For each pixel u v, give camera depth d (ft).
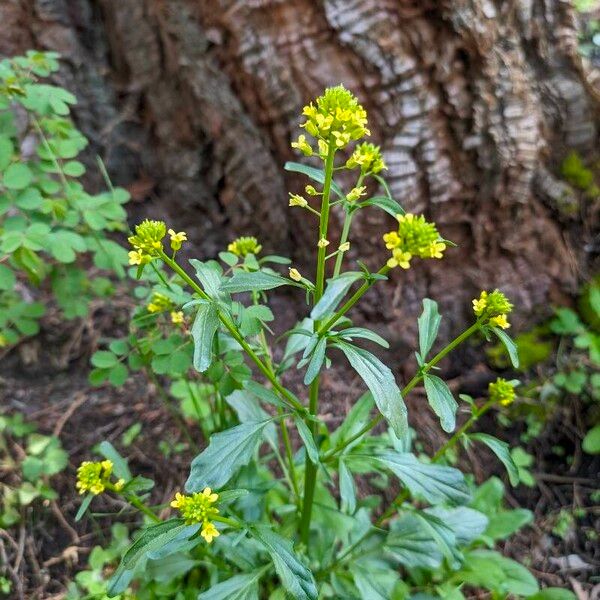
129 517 1.24
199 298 0.80
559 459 1.37
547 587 1.16
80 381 1.46
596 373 1.40
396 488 1.29
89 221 1.14
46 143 1.15
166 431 1.37
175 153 1.60
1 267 1.08
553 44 1.36
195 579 1.05
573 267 1.48
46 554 1.18
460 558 0.91
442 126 1.32
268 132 1.42
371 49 1.24
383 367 0.69
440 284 1.47
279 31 1.28
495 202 1.40
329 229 1.42
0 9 1.46
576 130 1.42
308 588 0.70
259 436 0.77
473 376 1.46
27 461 1.24
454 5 1.19
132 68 1.54
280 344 1.53
